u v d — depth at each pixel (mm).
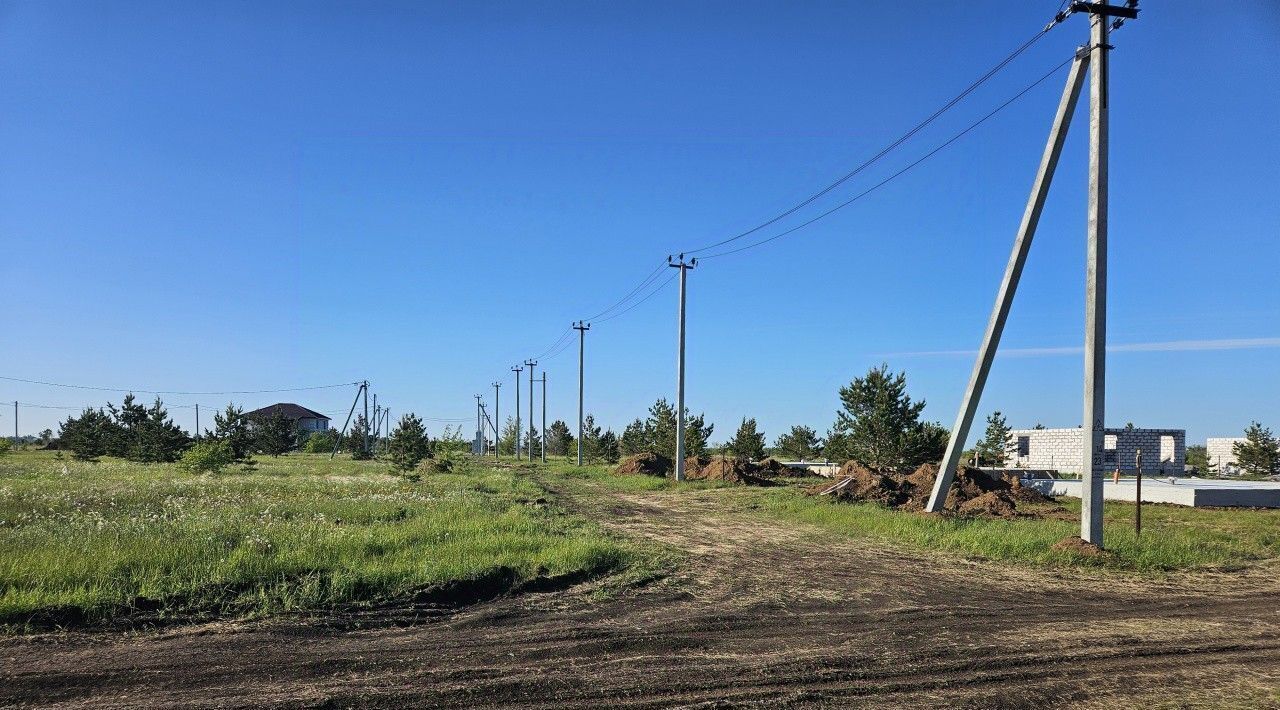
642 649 7777
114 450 48219
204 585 9195
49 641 7355
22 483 25094
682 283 39062
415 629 8359
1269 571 13602
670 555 14148
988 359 19578
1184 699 6566
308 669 6797
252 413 77125
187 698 6016
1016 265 18578
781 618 9281
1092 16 15133
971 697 6535
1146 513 23906
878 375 36625
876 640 8328
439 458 42094
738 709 6152
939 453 35969
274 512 17094
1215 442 66562
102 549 10422
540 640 7992
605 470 50750
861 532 18484
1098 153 14969
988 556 14836
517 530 15781
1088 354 15031
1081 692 6711
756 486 35438
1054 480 37188
